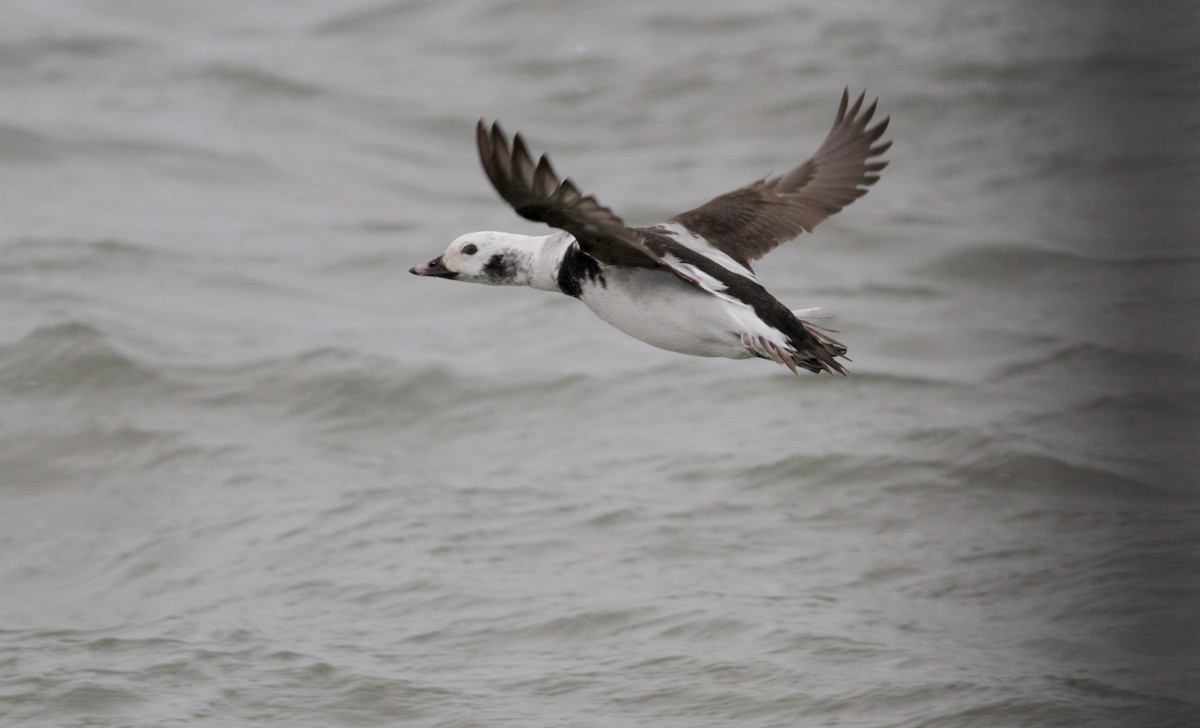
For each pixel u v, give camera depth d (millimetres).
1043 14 24719
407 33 25094
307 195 20141
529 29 24781
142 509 12938
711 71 22938
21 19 25078
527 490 12977
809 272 17672
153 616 11336
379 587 11531
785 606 11094
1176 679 10000
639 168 20422
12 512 13031
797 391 14602
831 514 12500
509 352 15664
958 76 22672
